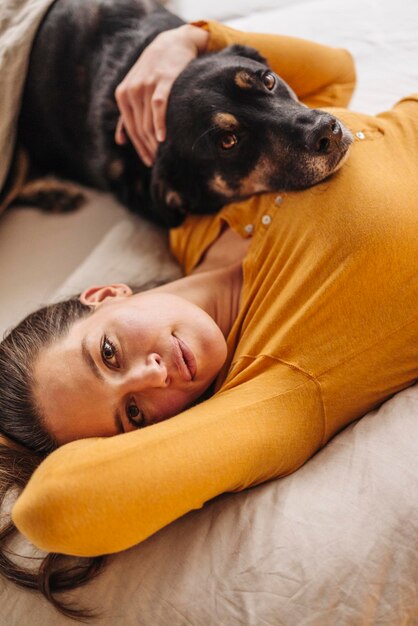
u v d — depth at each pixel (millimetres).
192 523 903
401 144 1087
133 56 1345
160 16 1422
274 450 893
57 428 956
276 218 1103
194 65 1234
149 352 944
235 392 938
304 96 1372
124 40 1383
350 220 991
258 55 1271
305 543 828
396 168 1050
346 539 818
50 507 764
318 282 988
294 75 1336
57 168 1547
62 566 905
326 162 1049
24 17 1453
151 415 960
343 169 1061
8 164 1422
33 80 1443
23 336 1051
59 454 831
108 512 775
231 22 1697
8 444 1014
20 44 1425
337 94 1379
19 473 999
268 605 807
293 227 1062
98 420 938
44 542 776
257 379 953
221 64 1204
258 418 895
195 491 821
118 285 1169
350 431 939
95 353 948
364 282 962
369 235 969
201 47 1311
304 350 958
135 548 897
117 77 1360
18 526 792
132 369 931
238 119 1140
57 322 1045
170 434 838
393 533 812
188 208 1280
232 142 1153
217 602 825
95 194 1484
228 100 1164
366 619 789
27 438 991
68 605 882
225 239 1223
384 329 951
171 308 980
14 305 1313
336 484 872
